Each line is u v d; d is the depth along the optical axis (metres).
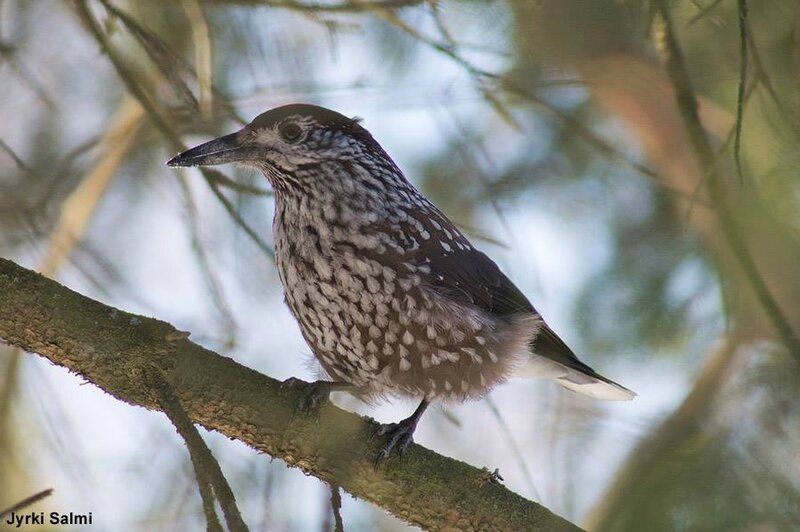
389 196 11.01
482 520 9.49
